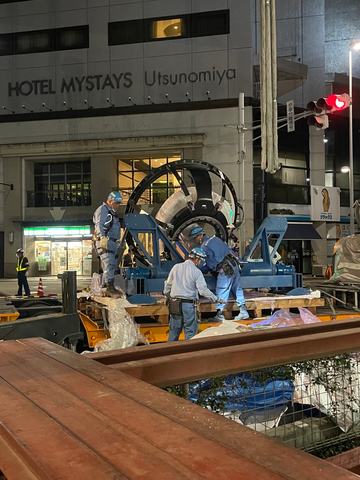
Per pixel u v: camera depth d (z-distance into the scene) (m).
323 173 28.53
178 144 25.38
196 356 2.01
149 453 0.94
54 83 26.72
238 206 8.77
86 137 26.34
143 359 2.04
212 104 25.30
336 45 35.16
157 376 1.91
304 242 28.86
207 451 0.96
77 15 26.53
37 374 1.62
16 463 0.96
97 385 1.47
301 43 30.31
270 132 10.83
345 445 2.60
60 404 1.28
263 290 8.41
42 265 27.28
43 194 27.94
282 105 27.48
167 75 25.88
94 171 26.31
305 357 2.36
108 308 6.12
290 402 3.10
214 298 5.76
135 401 1.30
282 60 27.11
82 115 26.36
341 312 7.35
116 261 7.37
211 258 6.47
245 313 6.63
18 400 1.32
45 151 26.48
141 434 1.05
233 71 25.31
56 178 27.94
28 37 26.88
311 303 7.07
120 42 26.23
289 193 27.42
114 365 1.86
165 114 25.75
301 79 28.77
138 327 6.04
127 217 6.84
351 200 24.20
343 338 2.52
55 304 7.87
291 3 30.52
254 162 26.16
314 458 0.93
